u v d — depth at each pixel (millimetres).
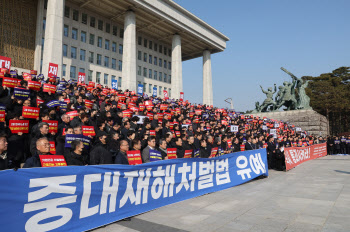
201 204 5930
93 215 4172
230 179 7977
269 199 6465
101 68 41375
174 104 23391
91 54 40469
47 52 27438
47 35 27953
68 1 37469
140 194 5090
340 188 7859
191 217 4969
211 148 9016
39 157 4227
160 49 54000
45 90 10133
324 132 38750
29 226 3379
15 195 3271
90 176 4191
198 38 50781
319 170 12336
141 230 4277
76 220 3926
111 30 43656
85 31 39531
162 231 4234
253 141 11234
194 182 6621
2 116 6426
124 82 36719
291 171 12078
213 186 7266
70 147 5324
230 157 8133
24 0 32688
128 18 38719
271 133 18391
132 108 12562
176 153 7238
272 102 43281
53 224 3637
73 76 37469
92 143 6840
